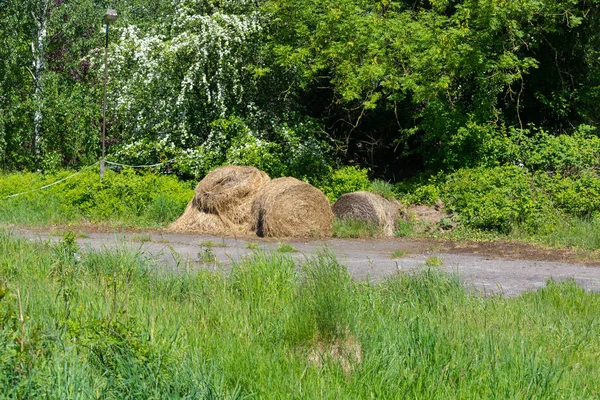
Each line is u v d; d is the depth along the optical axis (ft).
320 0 65.77
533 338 21.45
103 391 14.87
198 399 14.73
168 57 69.15
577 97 68.74
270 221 52.13
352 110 73.31
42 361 15.79
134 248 41.91
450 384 17.16
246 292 25.59
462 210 56.29
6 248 34.35
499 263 40.42
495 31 64.44
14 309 19.12
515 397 16.42
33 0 85.61
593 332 23.13
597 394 17.67
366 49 64.03
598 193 53.83
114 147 73.26
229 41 69.82
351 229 53.42
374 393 16.51
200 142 71.46
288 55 65.92
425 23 64.13
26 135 86.48
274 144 68.54
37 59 87.81
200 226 54.34
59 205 59.41
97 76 83.46
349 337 20.04
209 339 19.22
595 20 69.10
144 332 17.81
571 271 37.91
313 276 25.34
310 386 16.57
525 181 56.13
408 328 20.22
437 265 38.17
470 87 69.10
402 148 79.00
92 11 87.20
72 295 22.50
